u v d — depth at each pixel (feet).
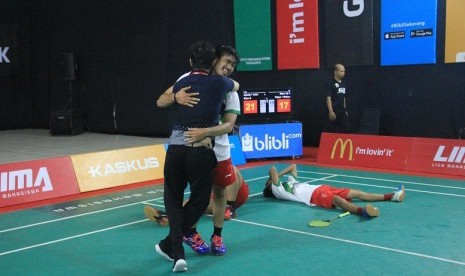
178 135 13.76
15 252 16.08
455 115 33.50
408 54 34.17
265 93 34.40
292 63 39.19
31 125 57.06
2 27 53.52
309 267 14.07
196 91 13.69
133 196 24.35
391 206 20.70
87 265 14.75
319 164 32.12
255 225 18.51
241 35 41.09
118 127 48.78
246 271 13.92
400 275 13.29
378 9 35.53
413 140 29.48
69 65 49.60
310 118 39.68
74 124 48.57
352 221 18.69
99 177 26.22
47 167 24.62
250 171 30.19
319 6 37.99
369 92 36.78
